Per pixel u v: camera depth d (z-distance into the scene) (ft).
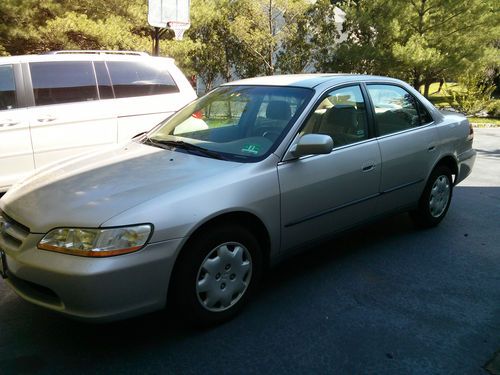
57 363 9.30
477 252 14.88
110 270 8.73
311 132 12.27
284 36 56.54
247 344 9.95
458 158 17.06
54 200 9.87
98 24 39.17
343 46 58.34
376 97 14.46
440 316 11.10
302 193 11.71
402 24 57.62
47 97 18.94
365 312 11.24
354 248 15.05
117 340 10.05
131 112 20.74
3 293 12.02
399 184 14.67
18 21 37.37
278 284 12.58
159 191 9.75
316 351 9.73
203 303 10.15
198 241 9.87
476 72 60.90
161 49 43.27
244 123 12.96
